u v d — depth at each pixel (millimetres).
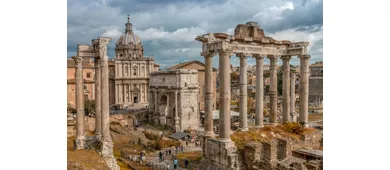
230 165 37188
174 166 43531
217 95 124250
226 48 38562
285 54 50031
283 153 38750
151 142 67250
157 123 100750
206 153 42156
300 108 49906
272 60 49375
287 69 50438
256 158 37344
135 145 64812
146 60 130625
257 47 46000
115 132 74938
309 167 35875
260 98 47719
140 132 80625
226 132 39188
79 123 42781
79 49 42312
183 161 48188
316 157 39562
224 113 39094
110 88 129500
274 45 48406
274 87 49844
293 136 45688
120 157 51156
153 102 103812
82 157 36969
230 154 37781
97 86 43844
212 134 42531
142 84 130000
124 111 110500
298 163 34906
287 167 33875
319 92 125625
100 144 41000
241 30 44625
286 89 50750
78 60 42500
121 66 126750
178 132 85250
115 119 91062
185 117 91812
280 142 39094
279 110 97312
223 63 38875
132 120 98312
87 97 111688
